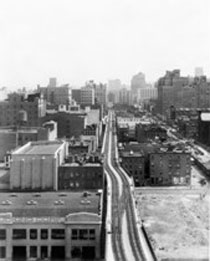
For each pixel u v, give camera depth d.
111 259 105.44
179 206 176.00
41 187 159.75
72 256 123.88
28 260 121.88
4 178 169.38
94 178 163.38
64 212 128.62
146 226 149.38
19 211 128.50
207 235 141.38
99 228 123.62
